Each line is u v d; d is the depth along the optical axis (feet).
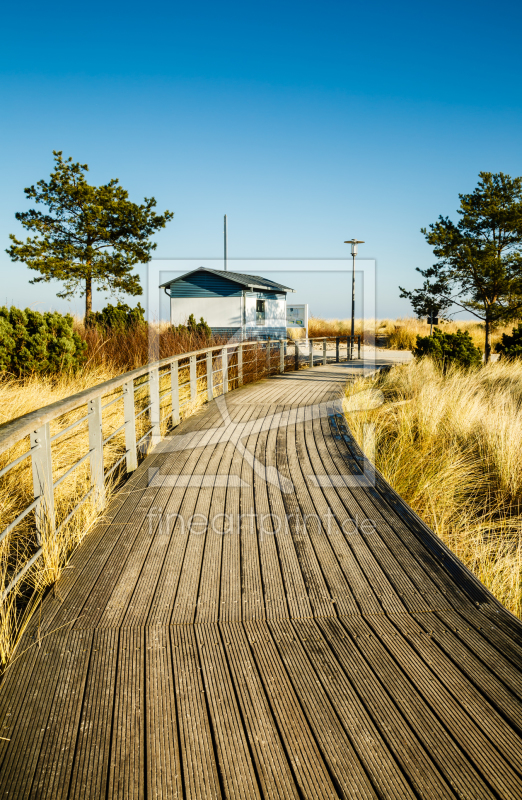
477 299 49.62
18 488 13.87
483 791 5.43
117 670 7.28
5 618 7.96
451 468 17.17
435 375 33.17
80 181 62.39
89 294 65.00
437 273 49.67
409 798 5.35
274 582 9.64
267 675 7.20
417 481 16.60
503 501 16.21
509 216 44.93
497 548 13.10
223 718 6.41
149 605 8.85
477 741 6.06
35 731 6.19
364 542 11.30
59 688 6.91
